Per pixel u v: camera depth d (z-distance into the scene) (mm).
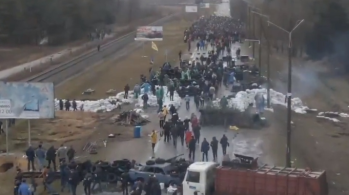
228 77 111688
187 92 101625
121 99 105312
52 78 137500
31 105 68125
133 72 145625
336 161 69000
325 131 86188
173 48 198250
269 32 187500
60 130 84000
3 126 86438
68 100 98938
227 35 199750
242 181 49156
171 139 75000
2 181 59719
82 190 55656
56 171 58812
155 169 54719
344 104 114500
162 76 111188
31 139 79000
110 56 184875
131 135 79688
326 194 49000
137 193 48500
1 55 181625
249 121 82938
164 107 84562
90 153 70625
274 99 105125
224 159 55156
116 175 56562
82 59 177500
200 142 73062
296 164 65562
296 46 192250
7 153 68375
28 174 59031
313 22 184000
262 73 140500
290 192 47312
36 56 184125
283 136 79125
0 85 67062
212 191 50719
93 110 97812
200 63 128875
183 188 50750
